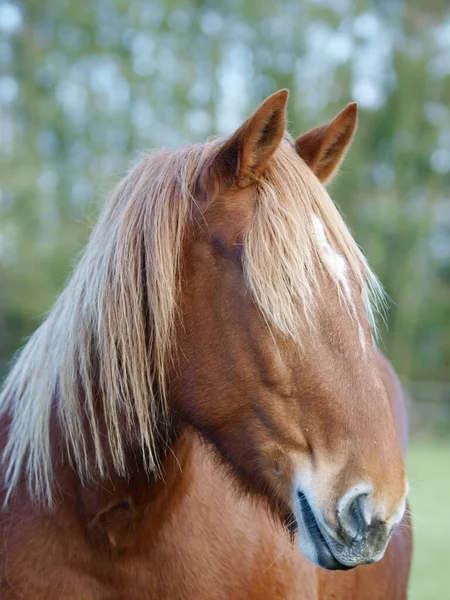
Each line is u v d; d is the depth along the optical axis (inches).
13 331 1267.2
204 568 138.0
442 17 1438.2
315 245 121.0
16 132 1279.5
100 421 131.3
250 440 123.0
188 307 125.0
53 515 134.9
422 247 1385.3
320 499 114.7
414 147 1380.4
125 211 130.9
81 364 130.3
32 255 1186.6
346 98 1342.3
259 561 144.6
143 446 127.6
